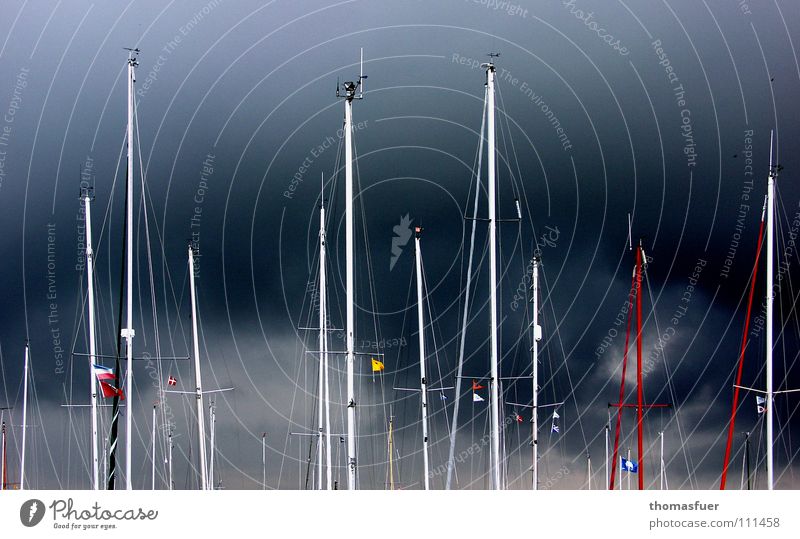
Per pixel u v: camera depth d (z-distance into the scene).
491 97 43.78
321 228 54.88
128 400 44.03
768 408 47.66
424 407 53.94
